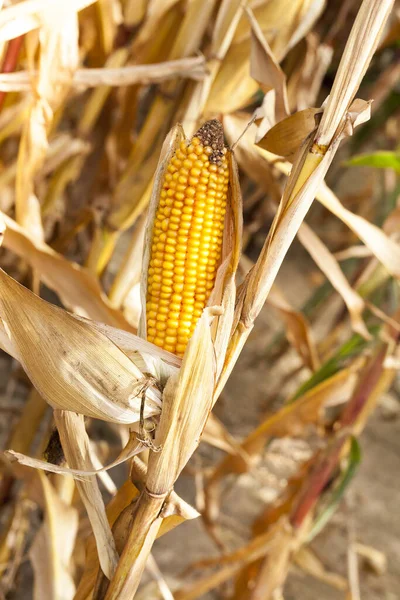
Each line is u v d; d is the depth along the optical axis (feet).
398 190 5.83
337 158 8.63
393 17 5.17
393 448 7.47
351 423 4.19
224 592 4.98
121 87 4.24
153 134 3.60
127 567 2.64
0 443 4.82
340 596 5.41
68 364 2.56
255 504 6.03
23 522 3.99
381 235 3.55
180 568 5.22
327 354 6.32
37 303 2.56
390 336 4.02
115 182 4.53
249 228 6.49
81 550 4.06
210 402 2.54
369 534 6.07
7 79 3.30
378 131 7.79
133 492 2.82
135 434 2.62
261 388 7.59
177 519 2.71
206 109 3.53
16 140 4.93
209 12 3.47
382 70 6.83
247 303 2.62
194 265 2.56
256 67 3.09
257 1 3.42
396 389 8.24
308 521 4.35
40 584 3.37
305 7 3.44
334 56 6.02
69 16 2.90
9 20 2.86
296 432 4.32
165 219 2.56
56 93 3.32
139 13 3.74
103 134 4.58
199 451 6.34
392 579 5.66
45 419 4.93
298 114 2.79
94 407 2.58
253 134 3.59
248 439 4.44
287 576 5.49
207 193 2.53
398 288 5.09
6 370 5.95
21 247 3.40
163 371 2.57
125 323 3.42
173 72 3.42
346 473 4.19
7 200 4.31
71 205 4.76
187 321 2.59
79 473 2.62
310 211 10.26
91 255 3.75
